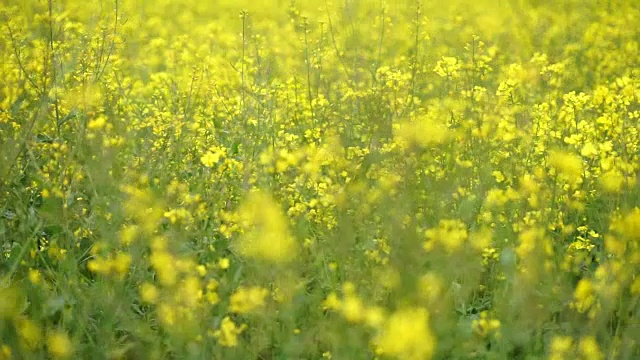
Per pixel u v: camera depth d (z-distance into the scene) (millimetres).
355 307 3221
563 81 7191
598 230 4820
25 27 7277
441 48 8625
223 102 6312
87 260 4750
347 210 4273
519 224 4336
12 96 5500
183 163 5465
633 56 8383
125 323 3824
